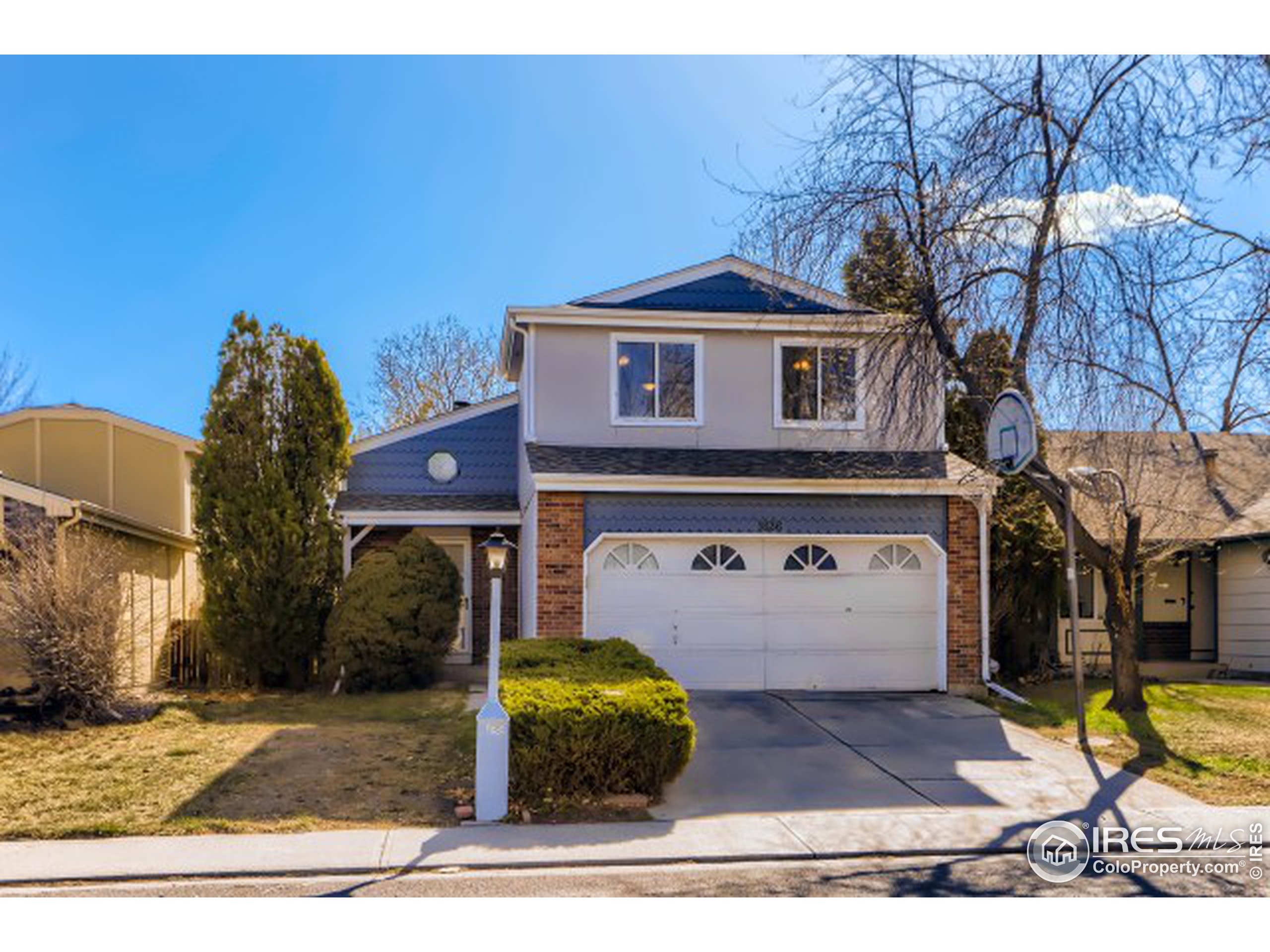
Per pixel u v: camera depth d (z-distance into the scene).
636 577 14.31
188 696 14.59
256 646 14.97
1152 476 17.23
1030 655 16.52
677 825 8.39
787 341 15.78
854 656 14.58
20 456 17.44
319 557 15.34
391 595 14.79
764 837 8.04
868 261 12.51
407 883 6.96
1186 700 14.06
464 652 17.67
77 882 6.97
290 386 15.48
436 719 12.36
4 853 7.51
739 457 15.14
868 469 14.48
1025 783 9.79
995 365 12.18
